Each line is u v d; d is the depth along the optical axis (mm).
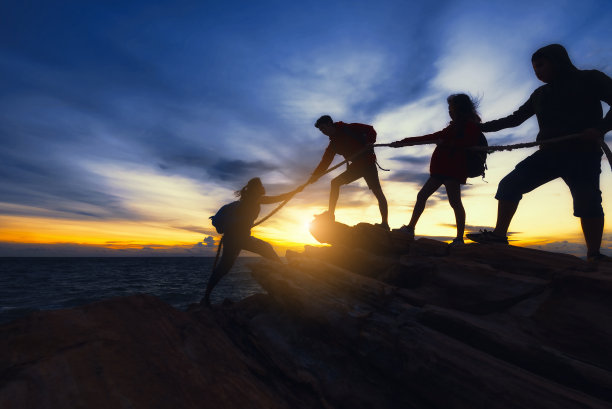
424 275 3723
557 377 2180
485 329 2553
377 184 4941
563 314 2561
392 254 4668
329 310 3457
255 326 3953
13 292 26156
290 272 4363
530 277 3029
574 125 2971
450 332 2729
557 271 2854
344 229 4961
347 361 3178
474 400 2168
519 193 3482
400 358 2711
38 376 1864
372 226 4867
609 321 2332
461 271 3363
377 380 2889
